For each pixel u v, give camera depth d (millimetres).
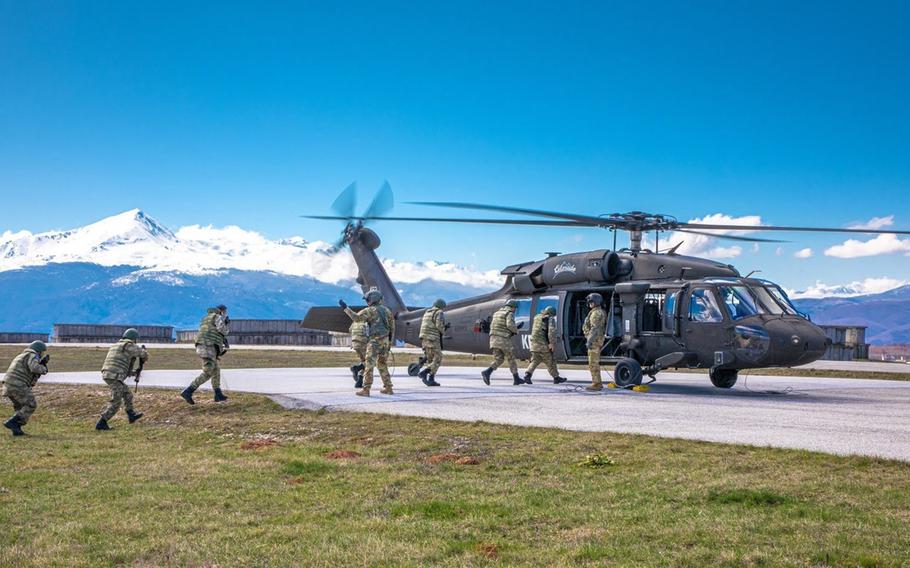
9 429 14047
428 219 18750
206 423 13992
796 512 6633
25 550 6105
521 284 19953
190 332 86250
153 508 7402
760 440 9891
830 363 36469
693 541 5914
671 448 9547
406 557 5734
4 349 54250
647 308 18062
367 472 8969
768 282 17484
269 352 48125
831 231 17891
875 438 10031
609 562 5516
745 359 16406
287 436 12141
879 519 6348
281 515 7102
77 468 9656
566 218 17984
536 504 7211
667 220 18594
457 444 10430
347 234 24859
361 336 17734
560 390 17328
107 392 18062
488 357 41031
